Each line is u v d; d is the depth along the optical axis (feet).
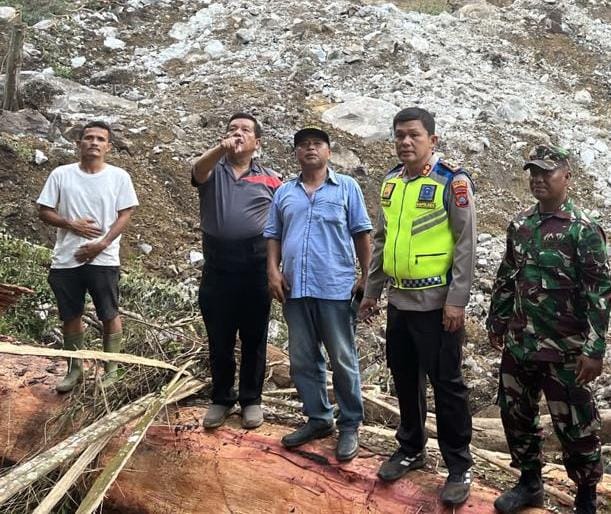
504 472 13.20
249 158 14.10
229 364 14.17
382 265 12.44
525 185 32.01
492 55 40.55
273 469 13.12
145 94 34.22
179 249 25.59
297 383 13.34
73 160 27.37
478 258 26.58
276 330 21.01
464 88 36.63
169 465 13.82
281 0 44.09
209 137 30.73
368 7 43.47
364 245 13.02
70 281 15.48
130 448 13.42
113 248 15.62
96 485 12.75
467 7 46.39
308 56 37.47
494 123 34.60
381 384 18.86
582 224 10.64
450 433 11.86
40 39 37.06
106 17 40.78
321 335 13.07
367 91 35.45
